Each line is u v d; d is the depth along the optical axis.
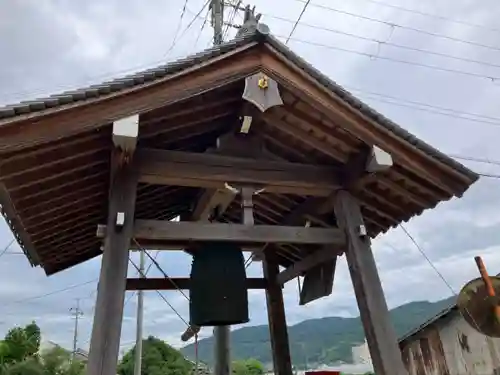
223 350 7.88
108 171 5.27
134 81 4.26
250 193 5.36
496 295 5.04
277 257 8.30
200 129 5.48
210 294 5.25
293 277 7.45
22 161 4.18
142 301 17.86
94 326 3.99
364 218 6.91
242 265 5.59
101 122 4.15
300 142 5.76
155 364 24.77
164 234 4.79
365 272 5.20
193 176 5.12
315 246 7.35
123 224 4.54
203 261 5.51
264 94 4.74
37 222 5.75
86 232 7.03
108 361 3.88
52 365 23.92
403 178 5.65
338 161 5.84
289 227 5.34
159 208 7.29
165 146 5.44
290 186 5.59
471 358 7.44
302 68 4.89
